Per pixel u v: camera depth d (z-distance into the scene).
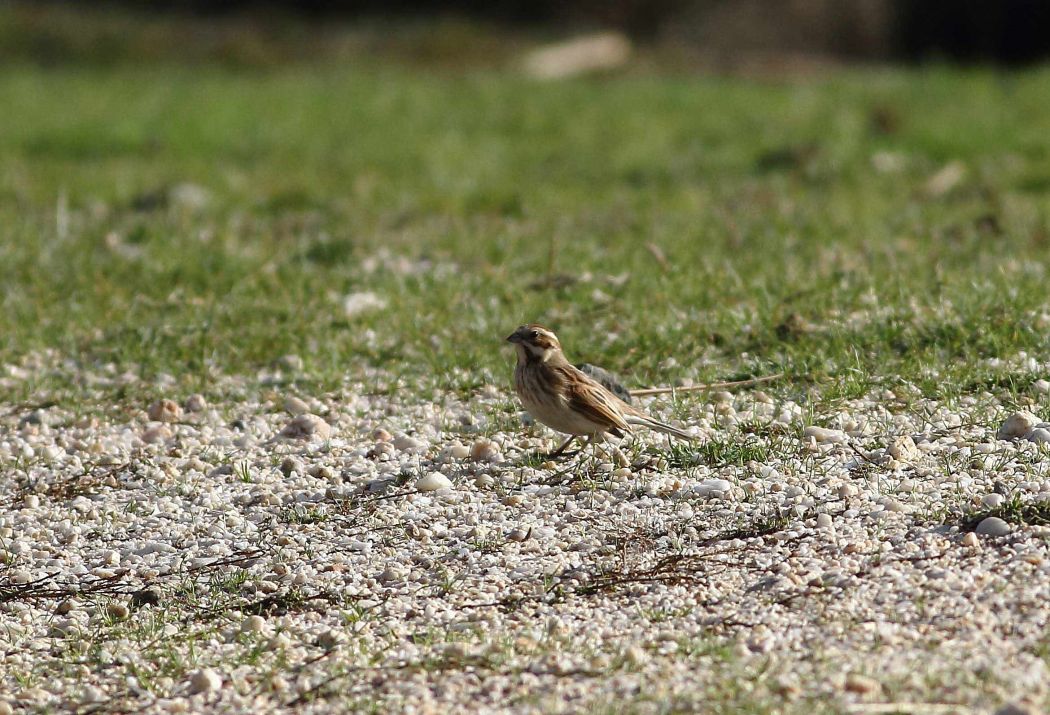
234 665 7.45
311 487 9.95
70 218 21.03
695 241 17.86
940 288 13.41
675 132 30.81
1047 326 12.10
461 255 17.61
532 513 9.16
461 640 7.46
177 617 8.14
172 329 13.67
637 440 10.26
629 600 7.81
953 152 26.89
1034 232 17.66
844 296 13.52
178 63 49.16
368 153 28.55
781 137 29.19
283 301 14.77
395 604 8.05
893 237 17.95
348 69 47.75
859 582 7.64
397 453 10.50
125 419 11.66
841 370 11.31
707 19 56.84
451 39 52.16
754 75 45.31
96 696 7.23
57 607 8.43
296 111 35.06
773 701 6.35
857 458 9.55
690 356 12.27
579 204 22.50
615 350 12.45
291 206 22.78
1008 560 7.70
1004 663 6.52
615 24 57.62
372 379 12.22
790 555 8.13
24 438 11.36
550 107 35.66
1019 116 31.06
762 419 10.54
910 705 6.18
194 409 11.81
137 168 26.44
